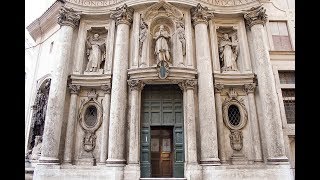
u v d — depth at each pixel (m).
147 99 15.59
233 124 15.45
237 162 14.43
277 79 16.66
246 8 16.80
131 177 13.24
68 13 16.56
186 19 16.23
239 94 15.81
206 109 14.27
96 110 15.70
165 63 14.73
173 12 16.30
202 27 15.88
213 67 15.76
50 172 13.52
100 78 15.62
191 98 14.60
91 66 16.31
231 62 16.19
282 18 18.27
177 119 15.23
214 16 16.91
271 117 14.38
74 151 14.89
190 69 14.98
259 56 15.64
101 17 16.97
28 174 16.23
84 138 15.04
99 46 16.78
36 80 20.52
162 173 14.67
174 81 14.91
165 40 15.80
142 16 16.20
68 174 13.60
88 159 14.66
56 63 15.69
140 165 14.25
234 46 16.73
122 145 13.87
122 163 13.56
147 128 15.02
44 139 14.24
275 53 17.16
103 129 14.79
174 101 15.58
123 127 14.15
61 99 15.02
